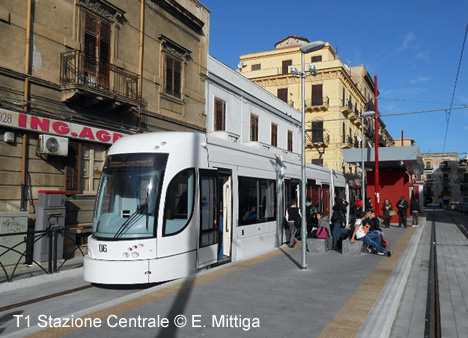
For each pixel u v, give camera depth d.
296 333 5.37
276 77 46.56
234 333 5.36
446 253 15.05
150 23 16.94
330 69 43.91
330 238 13.51
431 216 43.38
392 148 24.39
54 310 7.30
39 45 12.40
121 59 15.38
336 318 6.00
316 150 44.56
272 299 7.03
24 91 11.90
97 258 8.59
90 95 13.16
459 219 37.28
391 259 11.60
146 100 16.58
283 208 15.07
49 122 12.34
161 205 8.80
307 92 45.25
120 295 8.32
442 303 8.27
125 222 8.69
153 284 8.91
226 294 7.33
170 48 18.06
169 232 8.85
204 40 20.73
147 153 9.25
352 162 26.56
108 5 14.69
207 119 20.88
